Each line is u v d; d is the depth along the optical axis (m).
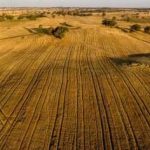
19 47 43.41
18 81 24.89
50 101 19.70
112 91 21.94
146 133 15.12
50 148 13.70
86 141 14.31
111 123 16.28
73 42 47.75
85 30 57.81
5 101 19.81
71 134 15.02
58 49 42.25
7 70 29.31
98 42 48.66
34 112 17.83
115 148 13.67
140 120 16.70
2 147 13.76
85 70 28.75
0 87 23.28
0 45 44.56
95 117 17.09
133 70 28.61
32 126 15.91
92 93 21.42
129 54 40.22
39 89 22.34
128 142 14.20
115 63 32.44
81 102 19.52
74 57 36.38
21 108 18.47
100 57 36.75
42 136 14.80
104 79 25.20
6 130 15.45
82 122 16.41
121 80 24.95
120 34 57.75
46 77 25.91
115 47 45.53
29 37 50.38
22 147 13.77
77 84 23.69
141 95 21.12
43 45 45.12
